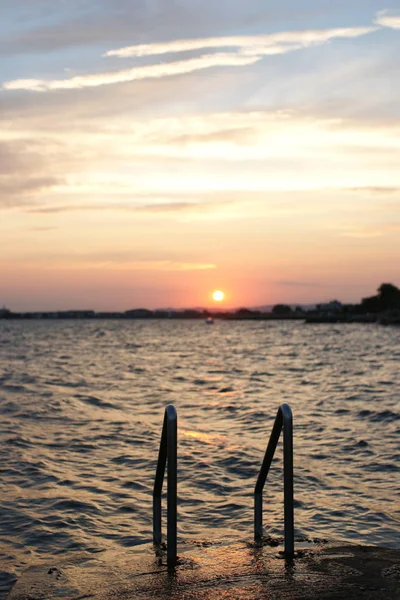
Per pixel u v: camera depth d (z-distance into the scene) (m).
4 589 7.12
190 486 12.01
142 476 12.77
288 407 5.88
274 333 166.25
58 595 5.20
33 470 13.16
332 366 50.69
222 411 23.45
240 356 67.38
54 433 17.80
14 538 9.00
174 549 5.78
